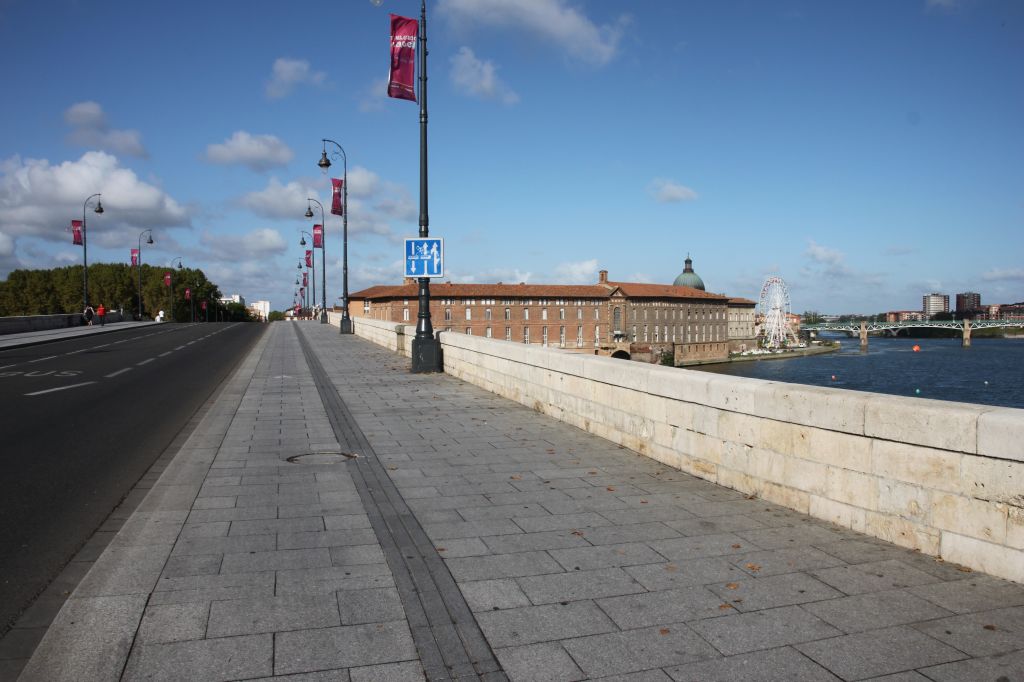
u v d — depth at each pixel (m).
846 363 118.69
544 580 4.33
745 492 6.45
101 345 33.25
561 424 10.37
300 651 3.41
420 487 6.68
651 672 3.24
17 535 5.29
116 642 3.49
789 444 5.92
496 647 3.46
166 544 4.98
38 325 47.84
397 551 4.85
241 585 4.22
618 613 3.86
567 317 119.12
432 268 17.67
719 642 3.53
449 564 4.60
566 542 5.06
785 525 5.46
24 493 6.53
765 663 3.32
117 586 4.20
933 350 155.00
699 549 4.91
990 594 4.07
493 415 11.22
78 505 6.12
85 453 8.41
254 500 6.19
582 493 6.47
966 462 4.46
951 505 4.57
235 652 3.39
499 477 7.11
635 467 7.59
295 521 5.55
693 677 3.19
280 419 10.88
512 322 113.69
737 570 4.50
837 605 3.96
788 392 5.89
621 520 5.62
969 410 4.47
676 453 7.50
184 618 3.76
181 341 36.94
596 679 3.17
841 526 5.40
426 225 17.39
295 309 153.62
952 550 4.57
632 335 126.38
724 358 143.50
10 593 4.20
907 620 3.76
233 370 19.97
